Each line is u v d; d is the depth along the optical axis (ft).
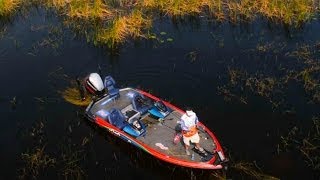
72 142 44.52
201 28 66.64
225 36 63.77
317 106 47.52
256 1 70.90
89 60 59.16
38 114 48.93
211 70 55.26
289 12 67.21
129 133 42.80
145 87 52.70
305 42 61.05
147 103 46.50
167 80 53.88
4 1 73.51
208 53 59.31
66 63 58.75
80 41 64.23
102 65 57.82
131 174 40.24
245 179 38.58
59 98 51.49
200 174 39.78
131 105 47.11
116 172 40.47
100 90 49.62
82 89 50.85
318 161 40.32
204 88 51.88
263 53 58.54
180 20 69.67
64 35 66.03
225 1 73.46
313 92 49.85
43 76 56.08
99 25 68.08
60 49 62.13
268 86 51.01
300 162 40.29
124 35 64.49
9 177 40.63
